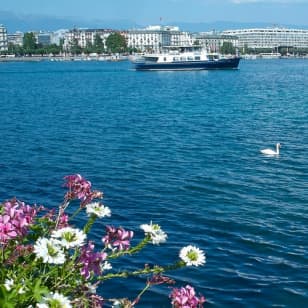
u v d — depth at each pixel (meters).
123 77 150.62
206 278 16.89
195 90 104.00
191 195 27.09
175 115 64.06
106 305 14.75
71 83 129.12
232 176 31.53
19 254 5.93
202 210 24.38
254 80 133.38
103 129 52.34
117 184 29.50
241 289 16.20
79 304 5.91
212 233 21.19
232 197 26.73
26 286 5.45
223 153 39.22
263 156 38.00
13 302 4.98
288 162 35.81
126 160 36.66
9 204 6.17
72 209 24.09
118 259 18.05
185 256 6.18
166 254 18.73
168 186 28.98
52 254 5.43
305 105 73.94
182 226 22.02
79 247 6.07
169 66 169.75
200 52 174.00
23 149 41.25
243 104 76.44
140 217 23.19
